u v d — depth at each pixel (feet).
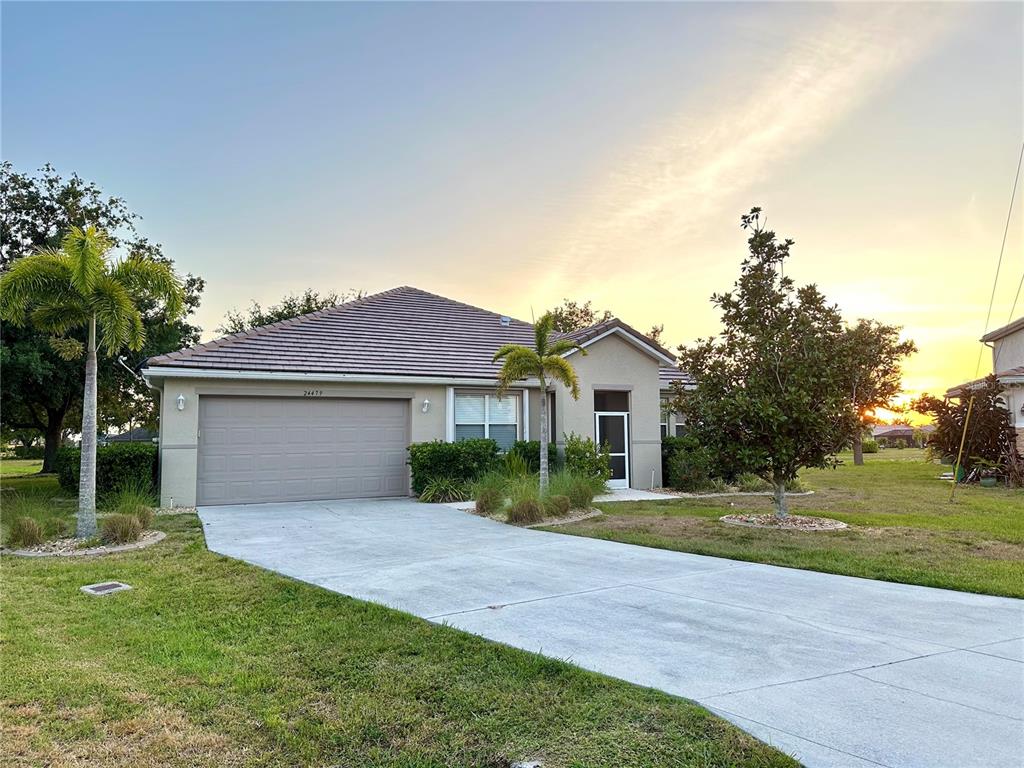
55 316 31.32
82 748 11.11
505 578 23.81
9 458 149.28
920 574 23.95
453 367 54.60
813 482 67.92
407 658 15.29
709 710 12.15
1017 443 65.41
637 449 58.59
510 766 10.41
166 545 30.14
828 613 19.15
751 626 17.79
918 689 13.24
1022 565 25.52
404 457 52.54
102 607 19.92
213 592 21.61
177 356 46.44
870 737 11.04
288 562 26.71
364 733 11.59
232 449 47.09
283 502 48.08
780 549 28.96
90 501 30.76
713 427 37.93
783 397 35.50
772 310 38.11
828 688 13.30
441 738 11.38
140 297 37.06
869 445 164.66
